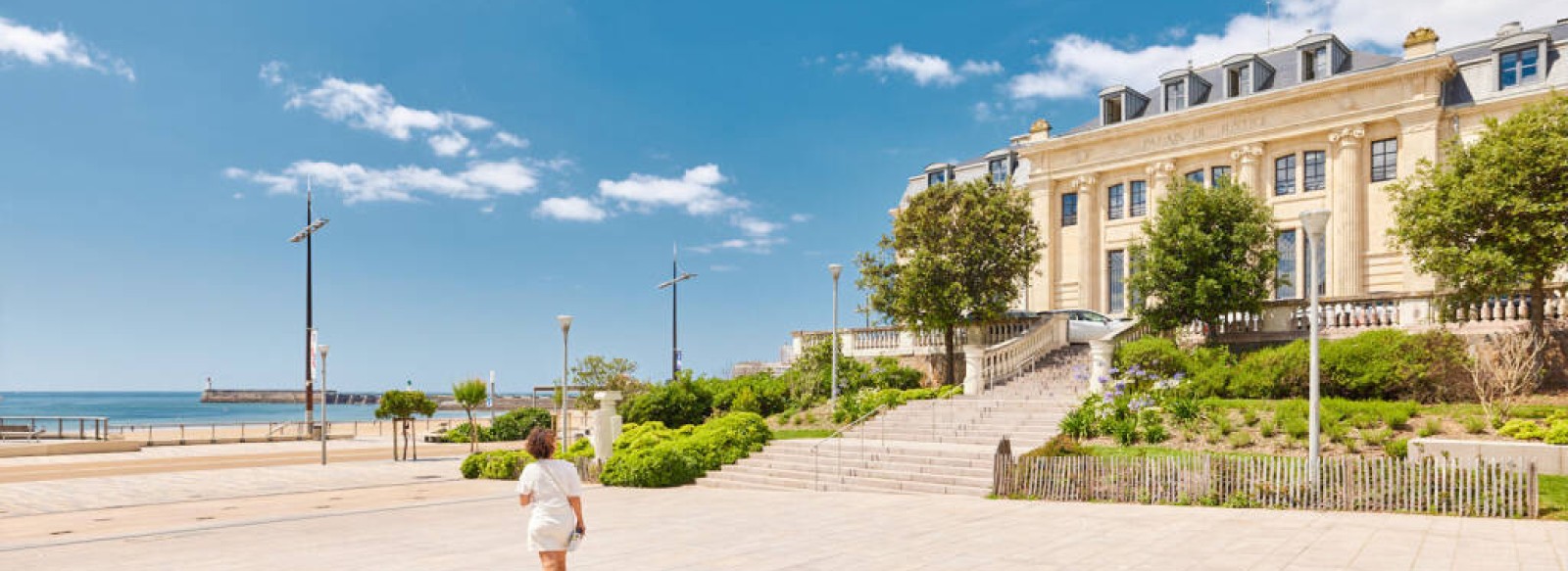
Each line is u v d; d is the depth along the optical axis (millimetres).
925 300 31188
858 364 31453
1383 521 12578
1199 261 28234
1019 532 12461
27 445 32969
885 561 10516
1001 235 31609
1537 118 21344
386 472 26469
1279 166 36625
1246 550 10695
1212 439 18375
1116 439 19172
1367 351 20594
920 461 19141
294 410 122125
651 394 32469
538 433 7742
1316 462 13961
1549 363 20672
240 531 14344
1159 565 9953
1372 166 33969
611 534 12930
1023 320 31859
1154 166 39406
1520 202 20391
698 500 17516
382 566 10906
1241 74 37719
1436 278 30406
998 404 23797
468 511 16703
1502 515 12562
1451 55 34125
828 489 18875
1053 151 43062
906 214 32719
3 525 15586
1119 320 34844
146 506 18375
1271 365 21625
